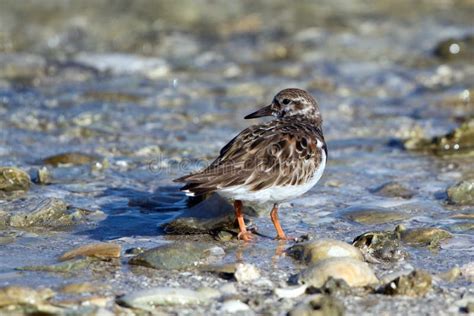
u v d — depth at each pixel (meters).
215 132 16.06
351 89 19.33
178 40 23.30
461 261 9.55
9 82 19.36
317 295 8.26
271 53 22.23
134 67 20.83
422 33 23.75
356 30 24.20
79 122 16.50
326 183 12.92
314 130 10.77
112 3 26.31
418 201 11.98
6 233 10.55
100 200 12.10
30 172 13.30
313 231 10.73
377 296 8.32
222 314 7.87
